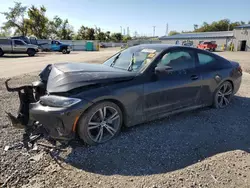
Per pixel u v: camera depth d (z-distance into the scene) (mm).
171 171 2600
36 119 3016
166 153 2982
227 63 4844
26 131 3391
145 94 3461
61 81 3020
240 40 39656
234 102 5250
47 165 2674
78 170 2600
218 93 4684
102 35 73500
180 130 3680
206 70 4352
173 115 4316
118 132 3383
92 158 2838
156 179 2451
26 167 2621
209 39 45031
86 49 42281
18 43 22328
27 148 3018
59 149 3014
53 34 56781
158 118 3807
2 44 21656
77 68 3391
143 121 3615
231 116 4355
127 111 3350
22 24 49406
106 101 3127
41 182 2385
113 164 2725
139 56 3906
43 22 50250
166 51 3850
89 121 3020
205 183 2383
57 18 56594
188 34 53531
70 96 2912
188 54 4172
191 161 2809
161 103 3705
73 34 63188
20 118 3334
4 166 2621
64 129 2855
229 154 2969
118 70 3592
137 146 3146
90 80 3053
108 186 2336
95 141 3137
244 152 3033
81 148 3062
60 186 2330
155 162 2777
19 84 7148
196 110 4637
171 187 2318
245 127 3857
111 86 3166
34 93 3504
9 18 48562
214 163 2754
